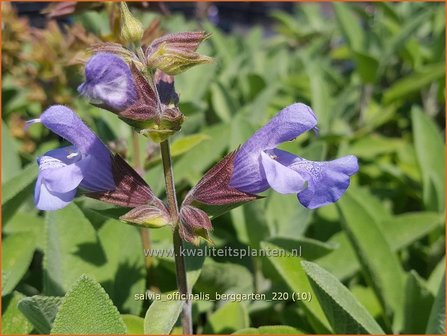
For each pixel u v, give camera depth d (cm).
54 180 8
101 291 8
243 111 20
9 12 18
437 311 10
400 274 12
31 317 9
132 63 8
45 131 21
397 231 14
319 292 9
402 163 20
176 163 15
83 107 19
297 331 10
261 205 13
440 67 20
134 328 10
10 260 12
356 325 9
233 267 12
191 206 9
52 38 19
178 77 20
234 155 9
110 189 9
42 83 19
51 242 11
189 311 10
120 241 12
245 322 11
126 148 14
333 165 8
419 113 18
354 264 14
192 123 18
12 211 13
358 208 12
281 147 15
